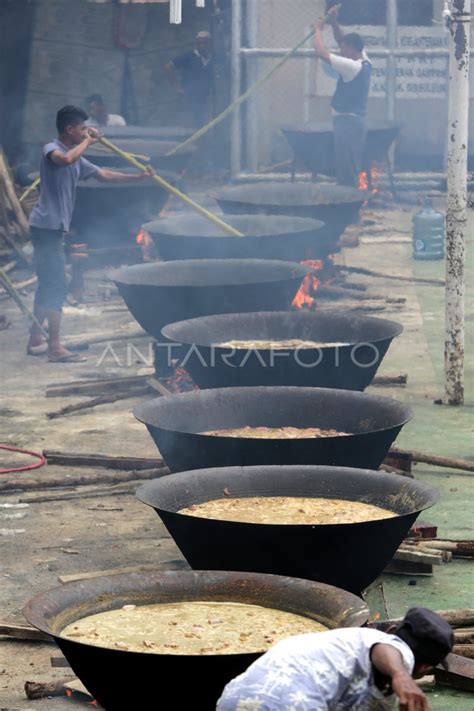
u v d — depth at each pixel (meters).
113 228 22.25
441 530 11.57
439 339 18.70
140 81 32.97
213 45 32.28
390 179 30.25
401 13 31.28
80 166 17.42
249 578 8.20
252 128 30.78
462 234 15.26
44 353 18.20
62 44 32.59
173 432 10.69
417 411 15.37
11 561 10.95
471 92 31.05
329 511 9.66
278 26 31.25
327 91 31.77
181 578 8.23
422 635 5.87
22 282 22.44
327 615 7.75
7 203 24.34
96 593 8.02
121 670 7.05
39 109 32.66
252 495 10.06
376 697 5.86
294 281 15.61
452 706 8.35
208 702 7.06
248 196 21.34
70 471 13.32
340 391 12.04
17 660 9.12
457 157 14.98
